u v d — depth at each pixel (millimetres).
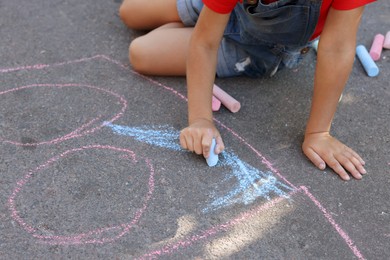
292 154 2064
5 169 1938
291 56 2336
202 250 1698
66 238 1711
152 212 1807
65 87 2350
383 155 2088
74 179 1912
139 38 2416
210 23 1948
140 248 1691
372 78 2520
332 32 1892
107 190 1876
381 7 3061
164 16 2596
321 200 1885
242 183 1931
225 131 2156
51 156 2000
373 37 2826
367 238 1767
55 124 2150
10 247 1675
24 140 2066
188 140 1966
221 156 2037
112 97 2307
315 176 1975
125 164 1979
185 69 2402
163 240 1721
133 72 2461
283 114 2264
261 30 2129
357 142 2143
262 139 2127
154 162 1994
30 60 2504
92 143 2066
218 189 1902
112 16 2848
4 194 1846
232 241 1732
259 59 2352
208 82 2047
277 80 2461
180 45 2361
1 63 2473
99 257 1658
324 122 2031
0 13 2814
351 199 1896
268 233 1765
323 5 1913
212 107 2221
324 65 1946
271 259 1684
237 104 2232
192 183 1918
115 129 2139
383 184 1962
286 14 1971
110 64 2508
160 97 2320
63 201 1831
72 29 2729
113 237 1721
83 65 2492
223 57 2369
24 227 1737
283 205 1859
